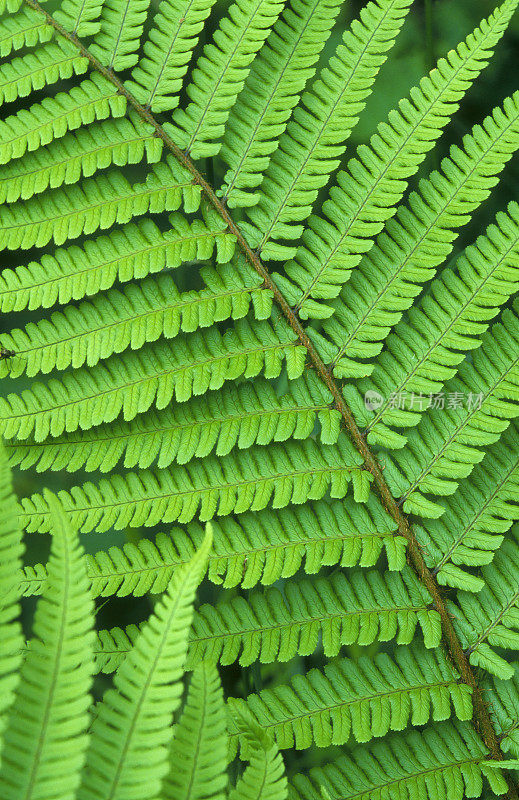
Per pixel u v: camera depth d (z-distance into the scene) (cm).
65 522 58
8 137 70
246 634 68
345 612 69
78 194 70
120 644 67
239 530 69
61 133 70
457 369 70
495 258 70
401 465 70
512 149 70
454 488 70
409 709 68
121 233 70
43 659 57
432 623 69
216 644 68
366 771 68
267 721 67
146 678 58
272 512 69
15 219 70
